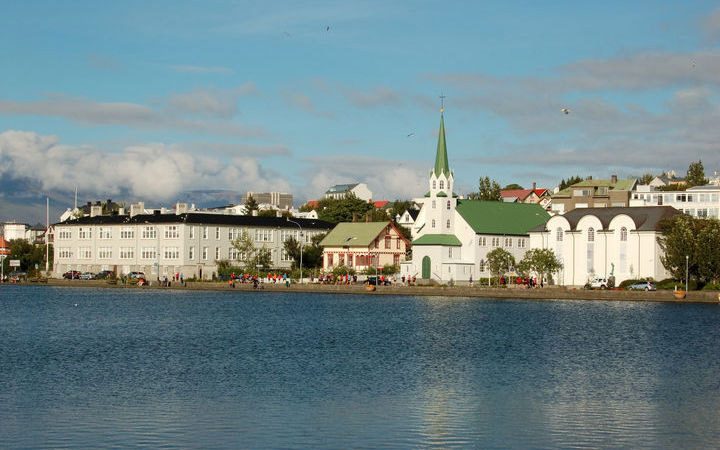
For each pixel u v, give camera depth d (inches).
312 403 2332.7
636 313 5014.8
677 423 2132.1
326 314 5083.7
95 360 3132.4
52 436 1993.1
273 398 2397.9
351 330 4163.4
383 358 3186.5
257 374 2802.7
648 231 6811.0
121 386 2573.8
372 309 5438.0
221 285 7682.1
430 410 2257.6
